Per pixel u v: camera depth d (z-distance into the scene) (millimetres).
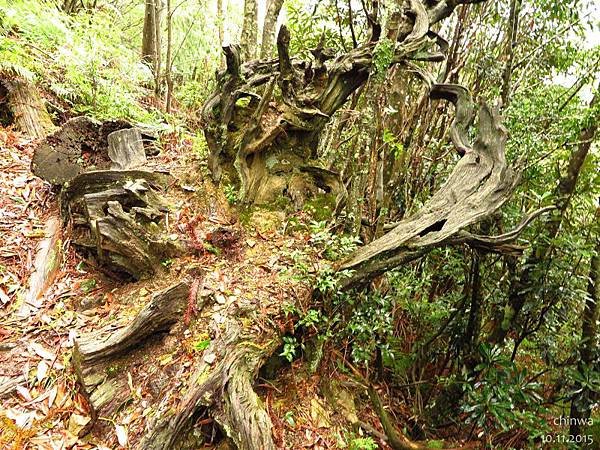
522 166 3535
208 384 2500
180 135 5430
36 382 2771
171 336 2932
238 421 2355
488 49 4965
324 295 3270
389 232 3410
